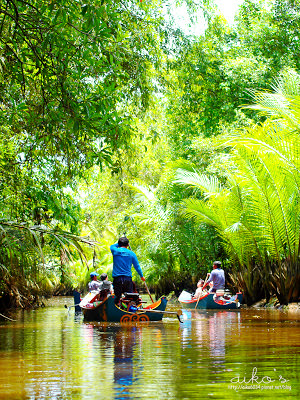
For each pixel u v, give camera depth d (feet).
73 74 25.34
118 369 12.83
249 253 50.16
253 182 43.37
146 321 30.94
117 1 23.73
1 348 17.63
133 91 37.22
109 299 30.35
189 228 60.70
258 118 61.00
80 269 97.76
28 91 31.32
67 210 45.96
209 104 70.95
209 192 50.14
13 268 34.60
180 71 47.32
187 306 47.01
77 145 29.58
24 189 39.42
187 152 72.74
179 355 15.21
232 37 77.97
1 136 35.14
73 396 9.90
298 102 36.99
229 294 51.49
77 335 22.72
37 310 50.88
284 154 41.27
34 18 24.31
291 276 43.27
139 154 40.09
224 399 9.56
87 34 23.86
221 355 15.10
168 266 73.36
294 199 42.68
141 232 79.10
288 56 69.21
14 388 10.66
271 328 24.72
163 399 9.59
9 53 24.41
